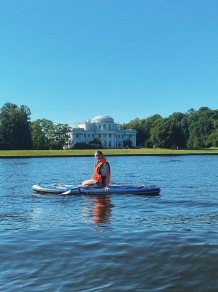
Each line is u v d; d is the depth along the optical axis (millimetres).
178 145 149250
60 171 40531
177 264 7383
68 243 8898
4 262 7594
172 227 10672
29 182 27297
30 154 90438
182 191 20703
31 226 11039
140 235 9586
